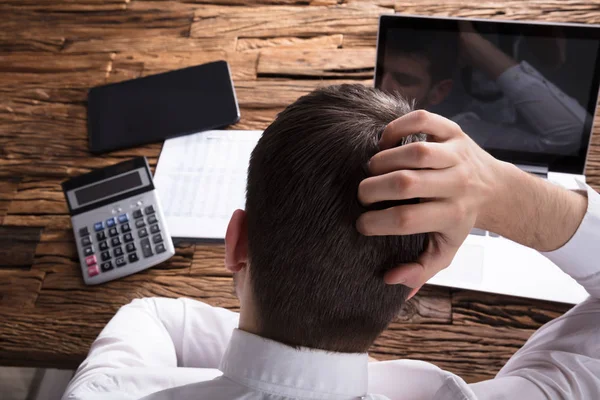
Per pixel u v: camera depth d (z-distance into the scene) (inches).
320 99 17.1
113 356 24.7
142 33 41.5
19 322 31.6
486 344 29.9
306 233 15.9
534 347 23.4
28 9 43.0
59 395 47.0
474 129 33.7
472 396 19.9
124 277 32.5
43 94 39.4
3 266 33.4
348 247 16.0
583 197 21.7
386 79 33.5
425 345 30.0
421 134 17.3
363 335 17.7
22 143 37.5
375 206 15.9
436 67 32.8
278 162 16.2
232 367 18.2
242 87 38.4
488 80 32.5
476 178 17.1
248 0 42.1
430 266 16.9
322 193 15.8
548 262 31.0
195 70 38.6
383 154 15.6
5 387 47.1
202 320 27.9
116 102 38.0
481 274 31.1
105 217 33.2
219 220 33.3
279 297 16.9
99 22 42.3
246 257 17.8
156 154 36.2
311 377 17.7
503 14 40.0
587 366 21.1
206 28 41.3
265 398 17.9
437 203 15.5
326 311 16.9
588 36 30.9
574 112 32.3
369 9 40.9
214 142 36.2
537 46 31.5
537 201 20.1
